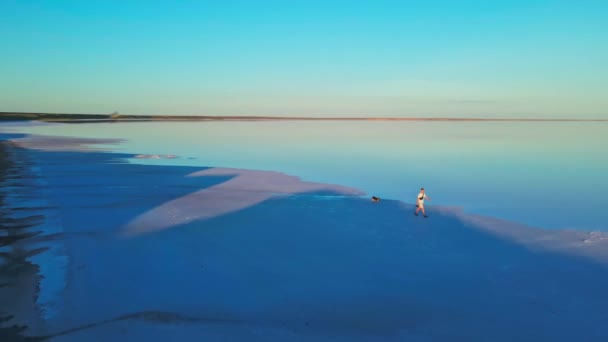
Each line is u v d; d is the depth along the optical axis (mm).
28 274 10492
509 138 65750
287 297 9477
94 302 9094
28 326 8047
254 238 13648
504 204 19609
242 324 8297
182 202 18766
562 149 45938
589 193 22141
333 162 34750
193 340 7707
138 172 27547
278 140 59406
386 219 16234
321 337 7902
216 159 36312
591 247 12906
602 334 8031
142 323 8250
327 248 12773
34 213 16438
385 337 7930
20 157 34156
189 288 9867
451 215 16953
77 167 29422
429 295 9648
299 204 18703
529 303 9273
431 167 31906
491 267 11328
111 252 12156
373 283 10273
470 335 8008
